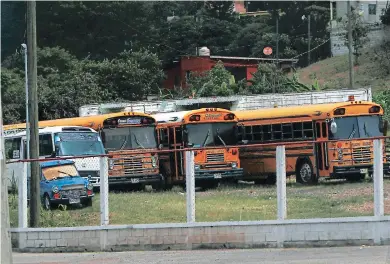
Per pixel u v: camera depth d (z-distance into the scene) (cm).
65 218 2811
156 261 2105
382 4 11650
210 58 9550
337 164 4094
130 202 2970
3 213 1084
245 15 13000
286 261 1953
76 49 10256
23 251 2525
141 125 4497
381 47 9831
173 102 5819
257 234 2245
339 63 10069
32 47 2952
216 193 3222
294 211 2486
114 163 4319
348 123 4141
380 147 2155
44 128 4344
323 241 2183
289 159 4391
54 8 10338
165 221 2522
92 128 4488
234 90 7800
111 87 8612
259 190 3459
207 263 2006
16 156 4538
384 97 6800
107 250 2414
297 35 11981
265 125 4531
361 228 2156
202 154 4362
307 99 5322
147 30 10869
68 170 3366
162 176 4469
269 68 8169
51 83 8388
